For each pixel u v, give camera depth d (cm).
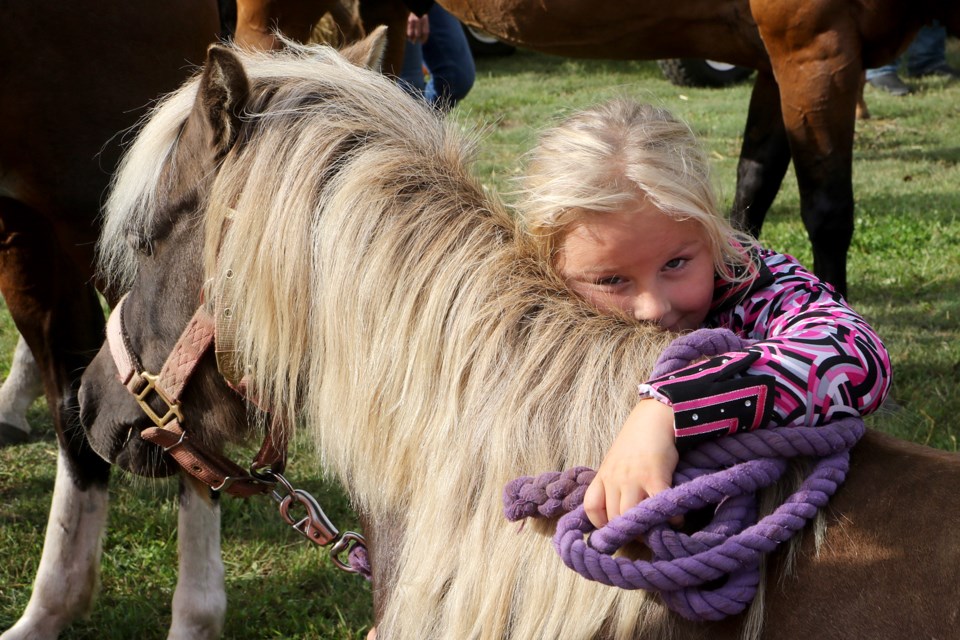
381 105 146
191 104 153
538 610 118
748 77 988
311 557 278
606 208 118
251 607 255
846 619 102
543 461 120
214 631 228
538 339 126
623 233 119
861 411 112
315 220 135
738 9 355
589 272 124
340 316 132
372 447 133
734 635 108
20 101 210
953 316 402
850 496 109
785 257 139
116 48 217
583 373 123
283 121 140
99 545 235
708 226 120
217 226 139
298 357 137
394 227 133
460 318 128
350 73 151
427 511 127
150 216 150
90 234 226
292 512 301
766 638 106
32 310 230
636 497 106
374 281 131
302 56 164
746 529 104
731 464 109
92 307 237
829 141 321
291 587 265
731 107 848
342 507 303
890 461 112
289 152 138
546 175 122
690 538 104
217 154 141
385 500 135
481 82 995
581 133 123
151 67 223
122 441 167
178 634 224
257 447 181
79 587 231
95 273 223
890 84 898
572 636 116
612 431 118
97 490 233
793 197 591
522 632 119
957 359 361
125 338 159
